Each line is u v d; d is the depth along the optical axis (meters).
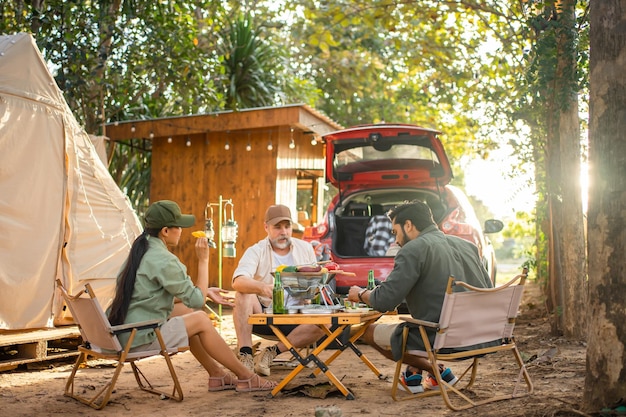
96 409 4.30
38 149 5.93
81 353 4.64
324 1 10.94
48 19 9.37
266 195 10.84
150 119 11.11
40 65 6.03
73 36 9.66
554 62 6.67
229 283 10.95
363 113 20.66
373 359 6.14
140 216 12.27
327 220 7.59
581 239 6.84
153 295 4.50
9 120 5.71
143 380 5.24
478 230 7.43
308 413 4.11
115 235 6.58
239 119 10.60
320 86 20.38
